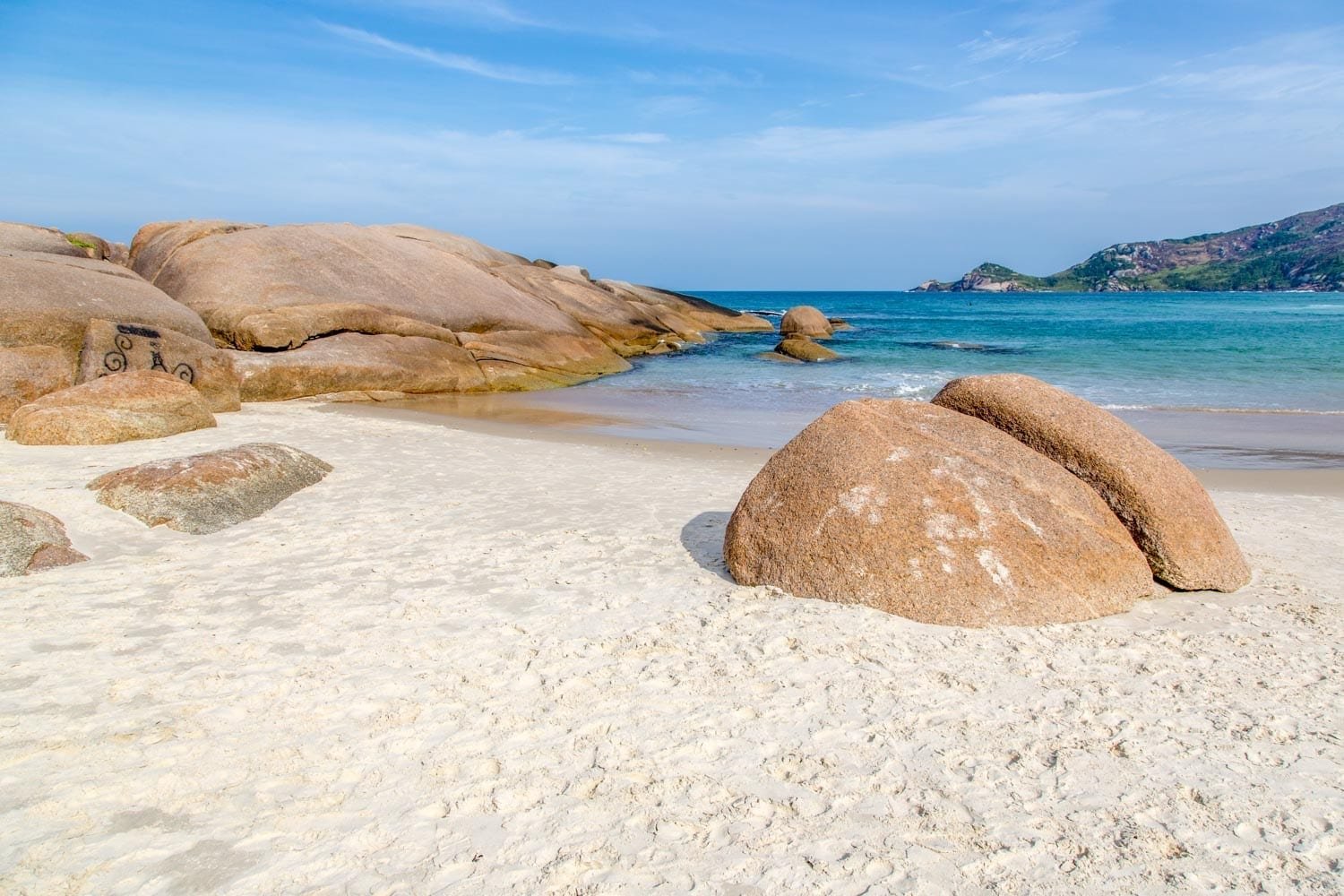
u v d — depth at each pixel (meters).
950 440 5.59
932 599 4.94
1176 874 2.87
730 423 14.66
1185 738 3.73
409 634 4.86
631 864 2.92
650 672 4.38
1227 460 11.46
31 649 4.56
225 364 13.85
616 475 9.76
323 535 6.82
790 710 3.99
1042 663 4.46
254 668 4.38
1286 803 3.26
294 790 3.33
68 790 3.29
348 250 20.02
